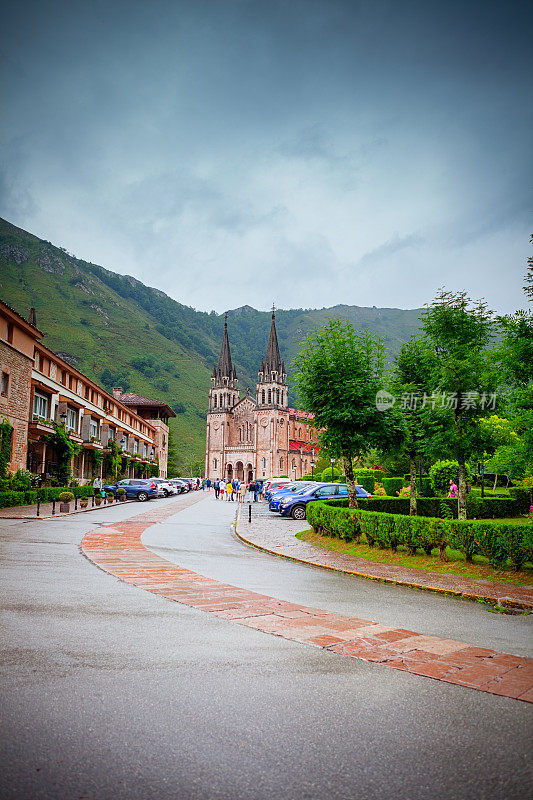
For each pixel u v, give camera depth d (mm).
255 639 6285
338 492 26859
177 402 152250
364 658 5762
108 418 53125
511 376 14305
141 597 8273
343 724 4082
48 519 22250
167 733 3818
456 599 9906
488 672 5441
